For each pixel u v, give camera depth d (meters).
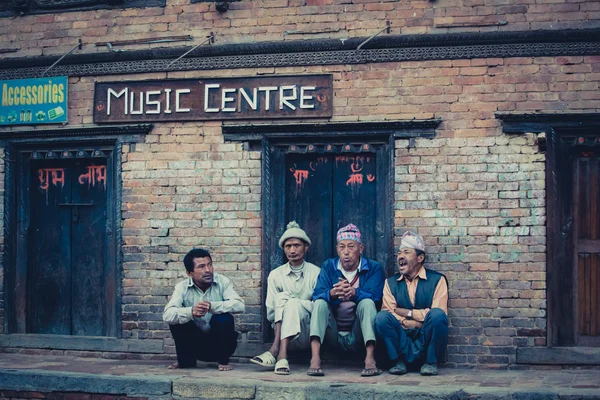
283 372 7.62
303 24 8.55
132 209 8.88
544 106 8.05
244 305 8.29
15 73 9.24
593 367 7.90
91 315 9.13
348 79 8.45
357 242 8.01
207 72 8.77
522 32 8.05
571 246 8.05
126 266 8.88
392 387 6.87
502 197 8.09
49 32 9.20
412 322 7.74
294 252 8.10
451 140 8.20
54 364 8.40
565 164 8.08
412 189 8.25
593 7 8.00
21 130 9.20
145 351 8.80
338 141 8.52
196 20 8.82
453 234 8.16
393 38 8.30
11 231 9.24
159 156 8.84
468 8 8.21
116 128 8.91
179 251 8.75
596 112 7.94
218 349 7.92
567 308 8.04
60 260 9.23
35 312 9.27
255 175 8.63
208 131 8.75
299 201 8.66
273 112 8.60
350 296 7.80
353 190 8.57
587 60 8.00
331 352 8.34
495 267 8.07
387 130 8.33
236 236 8.63
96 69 9.03
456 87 8.22
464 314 8.09
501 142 8.10
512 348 8.01
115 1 9.01
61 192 9.25
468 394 6.69
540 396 6.59
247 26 8.68
